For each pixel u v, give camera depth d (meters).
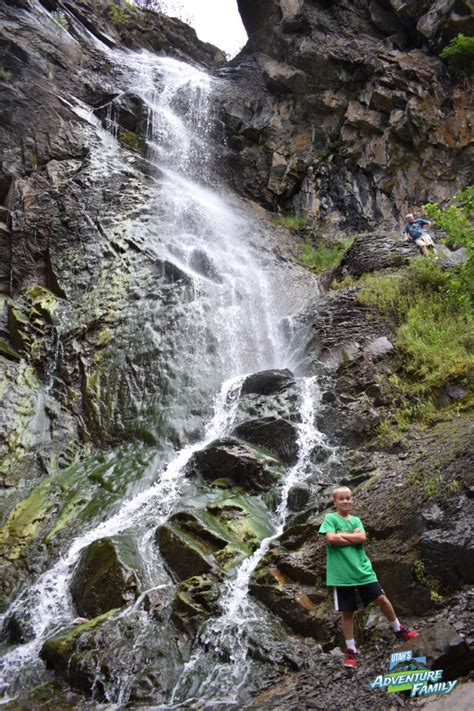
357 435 9.12
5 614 7.67
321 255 17.34
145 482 9.64
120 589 6.94
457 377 8.97
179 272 13.78
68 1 23.72
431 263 11.88
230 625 6.16
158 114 20.50
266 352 13.06
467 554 5.64
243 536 7.72
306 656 5.62
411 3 18.50
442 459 7.10
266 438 9.55
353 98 19.80
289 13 21.25
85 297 13.71
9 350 12.44
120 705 5.55
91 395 11.79
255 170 20.78
